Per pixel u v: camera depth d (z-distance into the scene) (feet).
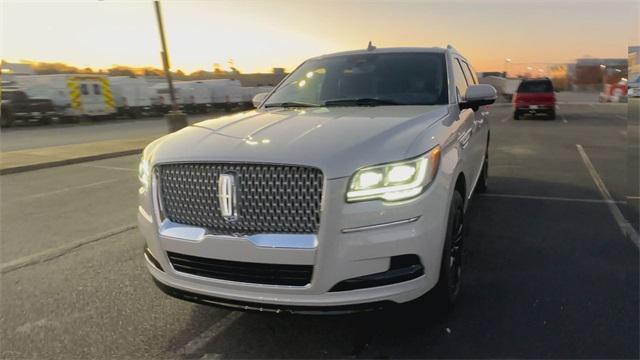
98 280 15.07
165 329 11.83
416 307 10.61
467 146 13.80
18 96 81.71
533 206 21.74
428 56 15.38
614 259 15.24
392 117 11.31
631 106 17.78
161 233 10.18
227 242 9.39
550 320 11.50
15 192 29.37
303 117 11.80
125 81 103.24
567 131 55.47
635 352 10.14
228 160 9.38
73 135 65.62
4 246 18.88
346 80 14.92
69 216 23.29
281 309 9.37
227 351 10.77
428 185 9.63
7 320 12.61
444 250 10.34
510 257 15.53
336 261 8.99
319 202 8.97
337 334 11.19
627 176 28.43
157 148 10.82
